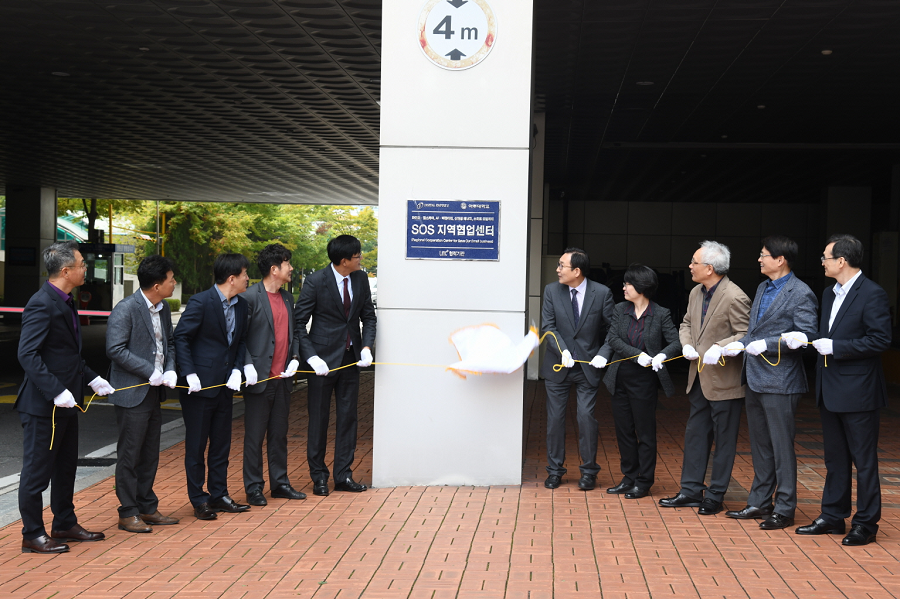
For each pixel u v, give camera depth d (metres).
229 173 22.23
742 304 5.44
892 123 13.46
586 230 25.34
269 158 19.33
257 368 5.70
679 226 25.27
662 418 10.20
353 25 9.09
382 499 5.85
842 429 4.95
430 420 6.18
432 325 6.15
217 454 5.53
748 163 17.66
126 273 50.44
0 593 3.96
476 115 6.11
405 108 6.13
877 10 8.05
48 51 10.50
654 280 5.91
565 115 13.09
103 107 13.84
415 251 6.14
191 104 13.51
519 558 4.52
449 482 6.20
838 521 5.00
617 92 11.55
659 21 8.47
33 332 4.50
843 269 4.88
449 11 6.09
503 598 3.92
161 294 5.10
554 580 4.17
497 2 6.07
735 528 5.15
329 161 19.62
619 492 6.06
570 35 8.96
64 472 4.80
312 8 8.56
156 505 5.27
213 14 8.88
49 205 26.53
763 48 9.38
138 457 5.09
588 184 21.64
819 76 10.59
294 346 5.98
